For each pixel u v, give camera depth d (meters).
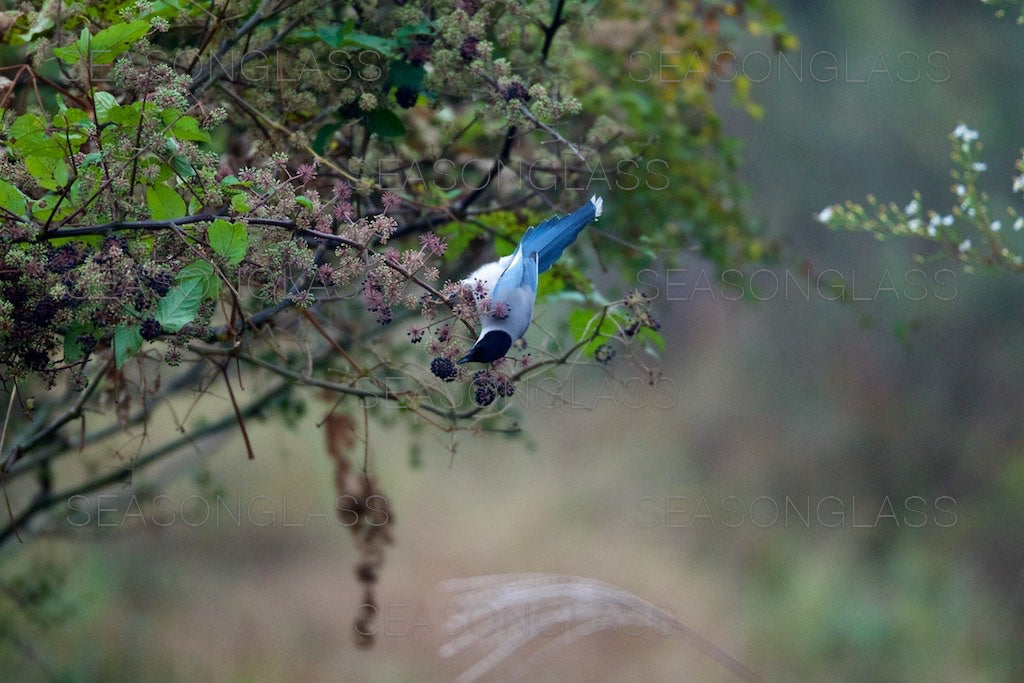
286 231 5.87
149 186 5.69
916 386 28.70
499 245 8.72
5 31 6.45
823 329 30.14
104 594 20.05
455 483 27.25
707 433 30.22
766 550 25.55
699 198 11.13
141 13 5.91
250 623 20.98
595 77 10.60
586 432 30.44
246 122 7.58
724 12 11.03
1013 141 26.52
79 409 6.94
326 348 9.49
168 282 5.45
